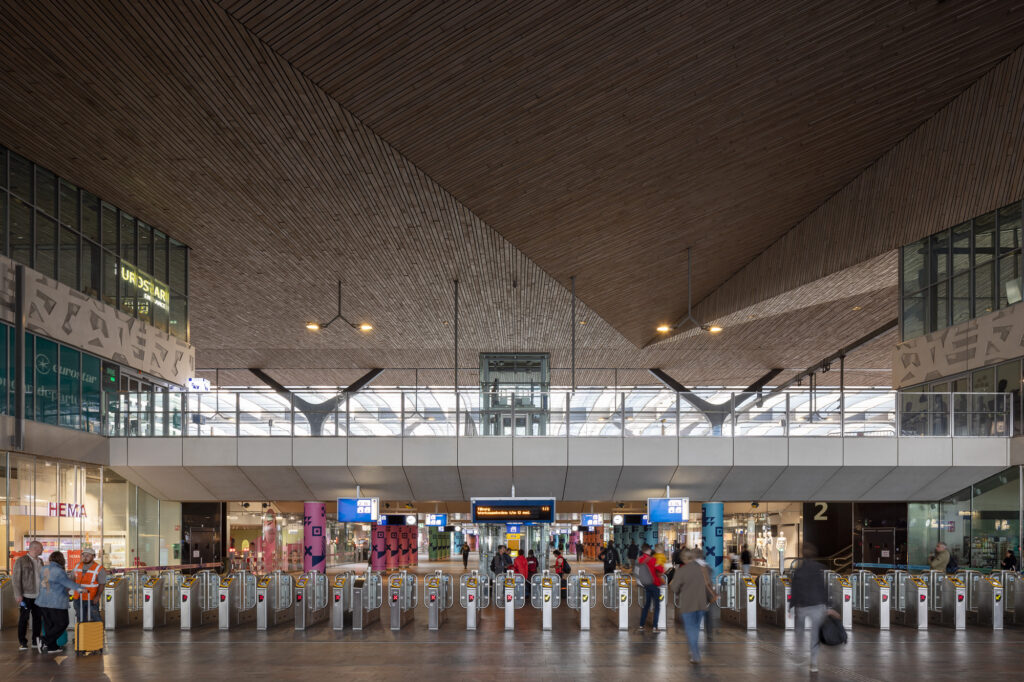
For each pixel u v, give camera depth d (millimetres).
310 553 27781
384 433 25734
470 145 19734
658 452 25562
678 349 46938
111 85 17906
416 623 19344
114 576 18516
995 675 12695
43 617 14359
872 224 25000
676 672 12898
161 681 12000
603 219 25141
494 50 15922
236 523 34312
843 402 25641
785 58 17516
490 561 32281
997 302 24125
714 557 26312
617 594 19453
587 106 18281
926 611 18234
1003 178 21016
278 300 37188
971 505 26266
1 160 21672
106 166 22953
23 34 16031
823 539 35125
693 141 20578
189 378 31781
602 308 35531
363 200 23984
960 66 20031
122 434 26047
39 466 22422
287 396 26000
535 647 15492
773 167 23078
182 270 31344
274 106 18172
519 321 40656
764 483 26422
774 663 13797
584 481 26438
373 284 34188
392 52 15766
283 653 14633
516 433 25688
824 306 36562
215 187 23938
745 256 30969
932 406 25422
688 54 16797
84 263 25297
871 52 18141
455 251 28828
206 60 16469
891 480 26109
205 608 19031
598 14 15172
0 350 20891
